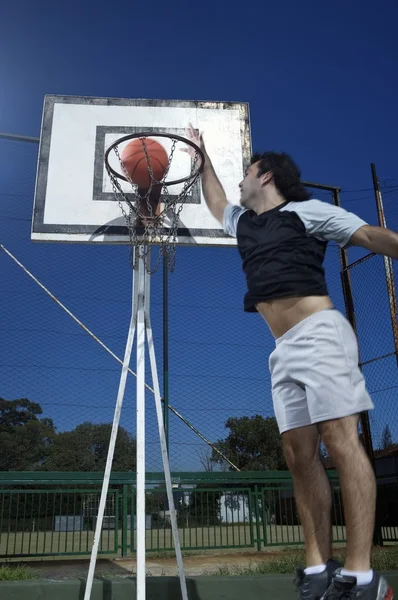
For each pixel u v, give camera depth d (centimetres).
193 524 654
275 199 203
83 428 1462
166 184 375
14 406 1642
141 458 281
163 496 661
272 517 693
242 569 441
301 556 456
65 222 387
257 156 214
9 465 1568
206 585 311
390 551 481
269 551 650
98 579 314
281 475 700
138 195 365
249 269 192
